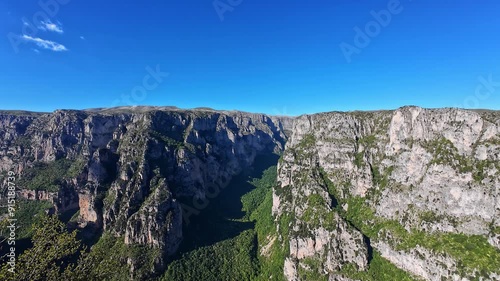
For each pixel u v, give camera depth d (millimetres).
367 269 153125
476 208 135000
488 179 134625
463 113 151750
